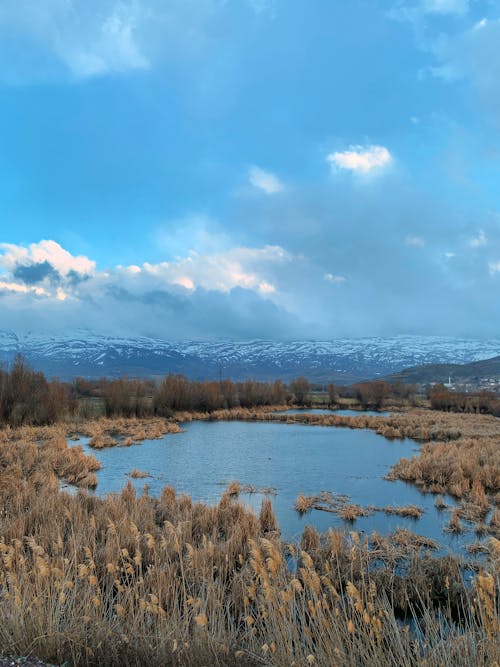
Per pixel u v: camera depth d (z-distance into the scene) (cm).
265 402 7031
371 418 5009
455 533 1348
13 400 3972
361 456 2847
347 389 8706
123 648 461
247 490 1917
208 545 971
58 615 488
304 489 1973
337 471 2375
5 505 1355
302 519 1515
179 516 1304
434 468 2194
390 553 1083
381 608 505
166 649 463
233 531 1175
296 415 5447
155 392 5606
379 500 1783
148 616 541
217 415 5509
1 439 3117
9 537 1065
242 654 459
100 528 1152
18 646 460
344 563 984
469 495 1756
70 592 577
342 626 444
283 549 1108
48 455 2394
